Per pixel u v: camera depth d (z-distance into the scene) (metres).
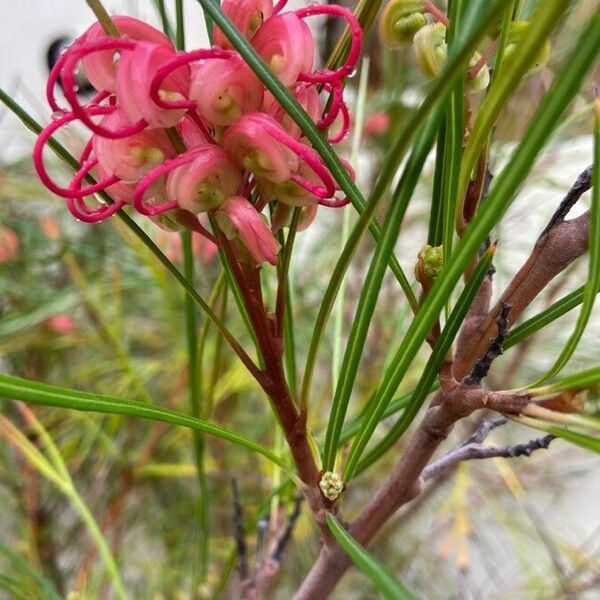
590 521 0.50
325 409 0.39
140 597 0.39
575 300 0.12
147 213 0.09
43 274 0.41
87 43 0.08
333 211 0.41
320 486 0.13
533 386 0.10
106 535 0.39
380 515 0.15
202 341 0.17
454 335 0.11
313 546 0.40
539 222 0.39
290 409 0.13
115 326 0.36
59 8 0.40
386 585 0.07
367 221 0.08
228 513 0.39
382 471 0.41
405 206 0.09
